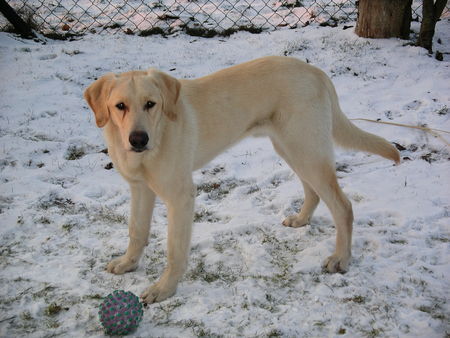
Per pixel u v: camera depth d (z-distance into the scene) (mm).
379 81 3854
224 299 2457
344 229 2580
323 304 2432
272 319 2381
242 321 2375
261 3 5859
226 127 2572
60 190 2967
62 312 2422
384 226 2740
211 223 2801
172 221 2475
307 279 2533
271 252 2652
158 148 2418
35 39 4887
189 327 2359
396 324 2357
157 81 2395
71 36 5078
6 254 2637
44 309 2430
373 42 4406
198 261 2615
